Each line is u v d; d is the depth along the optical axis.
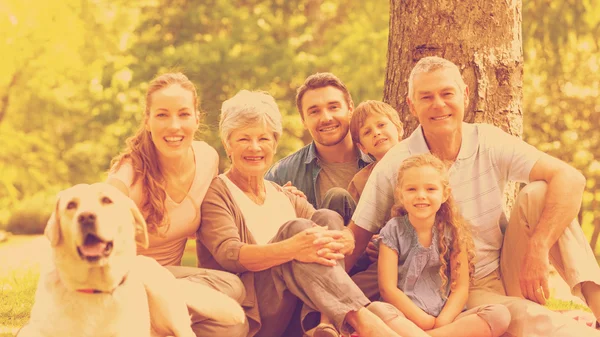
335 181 5.29
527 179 4.30
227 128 4.25
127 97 16.09
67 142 20.06
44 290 3.28
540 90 14.53
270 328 4.08
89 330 3.23
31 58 18.83
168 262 4.22
